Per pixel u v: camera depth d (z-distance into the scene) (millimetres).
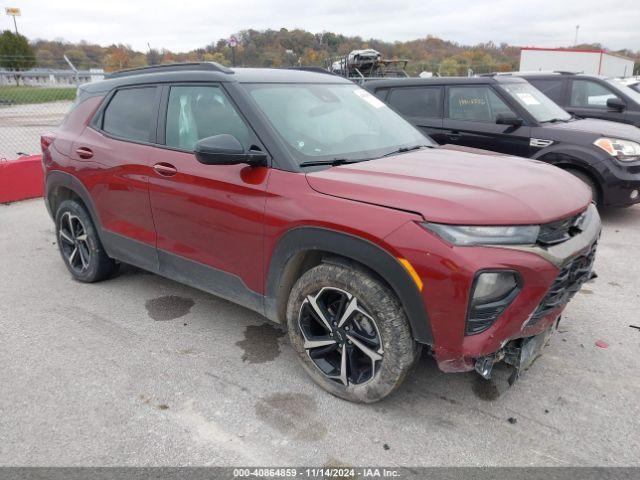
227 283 3238
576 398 2836
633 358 3227
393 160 3059
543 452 2441
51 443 2518
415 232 2322
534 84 9031
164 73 3682
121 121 3900
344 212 2523
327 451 2461
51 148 4398
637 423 2635
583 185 2977
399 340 2498
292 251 2750
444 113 6887
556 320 2859
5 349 3387
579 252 2482
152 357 3285
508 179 2682
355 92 3891
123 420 2682
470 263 2227
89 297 4207
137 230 3748
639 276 4555
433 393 2883
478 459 2402
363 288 2529
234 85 3211
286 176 2816
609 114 8359
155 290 4336
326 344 2812
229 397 2871
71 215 4375
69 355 3311
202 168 3182
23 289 4383
